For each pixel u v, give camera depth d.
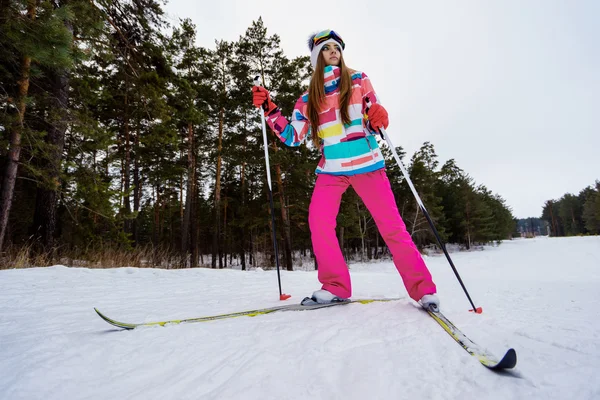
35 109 5.89
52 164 5.67
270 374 0.82
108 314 1.70
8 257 5.34
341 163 1.70
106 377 0.84
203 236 26.88
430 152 25.72
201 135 15.67
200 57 14.09
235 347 1.03
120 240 8.38
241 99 14.03
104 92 7.25
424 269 1.52
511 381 0.74
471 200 27.31
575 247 20.78
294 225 15.38
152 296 2.39
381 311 1.40
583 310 1.54
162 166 15.09
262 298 2.12
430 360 0.87
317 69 1.81
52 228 6.12
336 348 0.97
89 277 3.57
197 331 1.20
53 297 2.36
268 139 13.43
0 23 3.64
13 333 1.34
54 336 1.17
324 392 0.72
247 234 20.53
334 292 1.67
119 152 13.79
